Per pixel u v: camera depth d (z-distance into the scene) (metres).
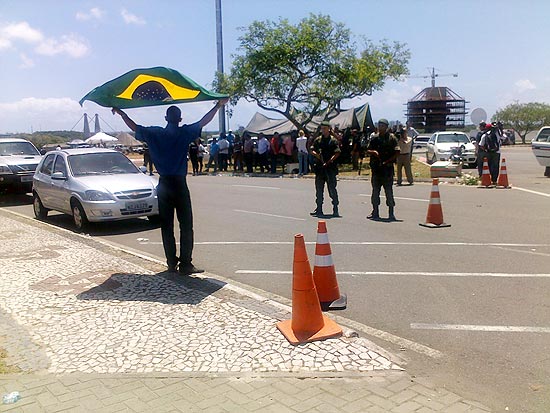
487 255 7.54
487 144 16.05
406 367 4.10
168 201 6.51
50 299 5.71
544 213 11.02
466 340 4.62
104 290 6.00
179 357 4.23
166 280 6.37
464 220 10.41
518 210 11.48
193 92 6.61
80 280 6.42
